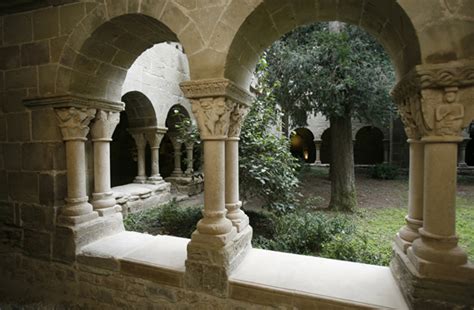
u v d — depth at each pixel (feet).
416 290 5.87
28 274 9.77
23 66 9.41
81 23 8.55
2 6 9.14
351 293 6.73
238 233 8.39
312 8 7.27
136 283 8.36
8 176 9.88
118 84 10.61
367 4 6.63
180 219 16.44
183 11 7.44
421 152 7.14
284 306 6.90
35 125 9.41
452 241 5.83
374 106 19.56
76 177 9.45
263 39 8.16
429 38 5.66
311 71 19.20
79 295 9.11
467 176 34.86
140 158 23.20
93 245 9.50
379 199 25.54
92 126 10.30
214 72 7.20
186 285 7.71
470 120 5.60
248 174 14.40
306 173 38.17
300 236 12.82
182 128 17.71
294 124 24.12
